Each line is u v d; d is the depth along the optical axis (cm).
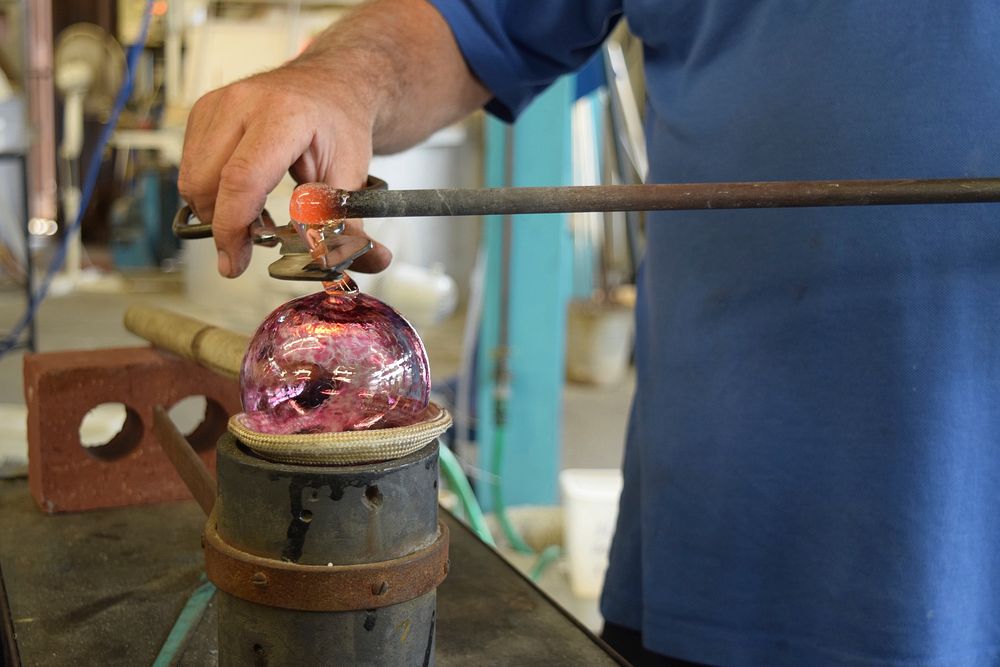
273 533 53
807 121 86
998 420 84
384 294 334
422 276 344
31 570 88
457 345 411
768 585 91
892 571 85
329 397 52
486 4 103
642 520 101
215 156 77
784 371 88
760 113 88
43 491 101
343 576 52
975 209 81
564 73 112
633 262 267
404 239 345
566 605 231
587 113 356
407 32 99
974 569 86
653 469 98
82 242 711
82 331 416
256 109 77
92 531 97
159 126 513
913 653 85
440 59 102
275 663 54
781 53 87
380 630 54
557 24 104
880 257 83
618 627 108
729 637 93
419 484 55
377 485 53
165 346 102
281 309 55
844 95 84
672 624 96
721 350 92
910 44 81
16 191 467
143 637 76
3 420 182
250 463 53
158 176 576
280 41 371
